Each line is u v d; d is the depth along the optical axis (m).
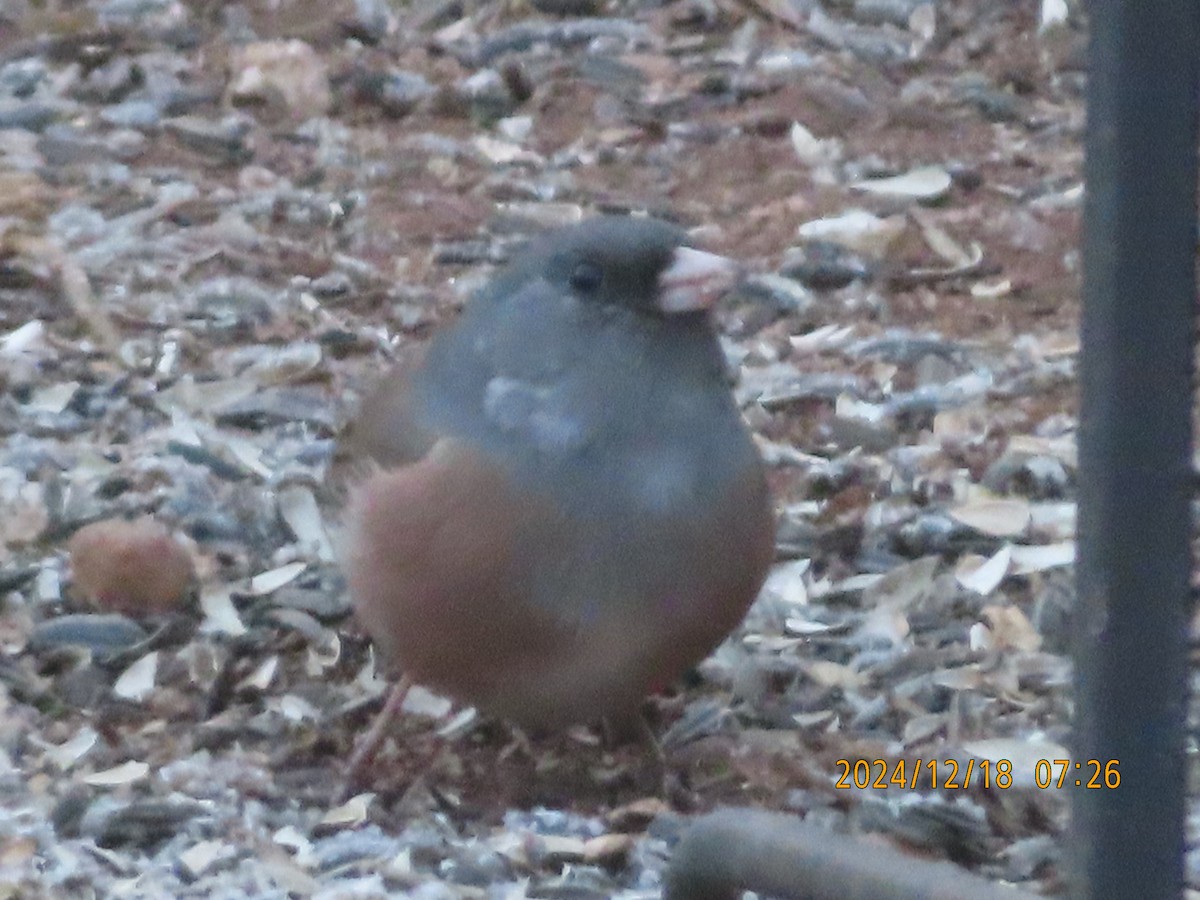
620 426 7.90
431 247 13.98
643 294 7.94
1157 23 4.94
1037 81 16.23
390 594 8.12
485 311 8.13
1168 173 5.02
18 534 10.56
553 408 7.90
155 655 9.62
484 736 9.20
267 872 7.96
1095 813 5.53
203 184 14.77
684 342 8.02
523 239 14.08
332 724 9.24
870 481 11.07
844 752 8.98
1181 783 5.47
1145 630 5.34
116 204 14.39
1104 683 5.41
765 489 8.24
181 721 9.22
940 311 13.22
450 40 16.78
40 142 15.20
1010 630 9.73
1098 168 5.08
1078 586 5.46
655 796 8.80
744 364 12.46
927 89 16.06
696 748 9.06
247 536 10.58
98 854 8.08
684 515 7.94
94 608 9.91
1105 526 5.29
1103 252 5.11
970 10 17.11
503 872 8.06
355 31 16.81
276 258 13.79
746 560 8.13
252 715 9.29
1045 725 9.05
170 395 11.98
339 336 12.77
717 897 6.70
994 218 14.32
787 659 9.56
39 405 11.86
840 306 13.27
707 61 16.45
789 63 16.36
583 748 9.12
